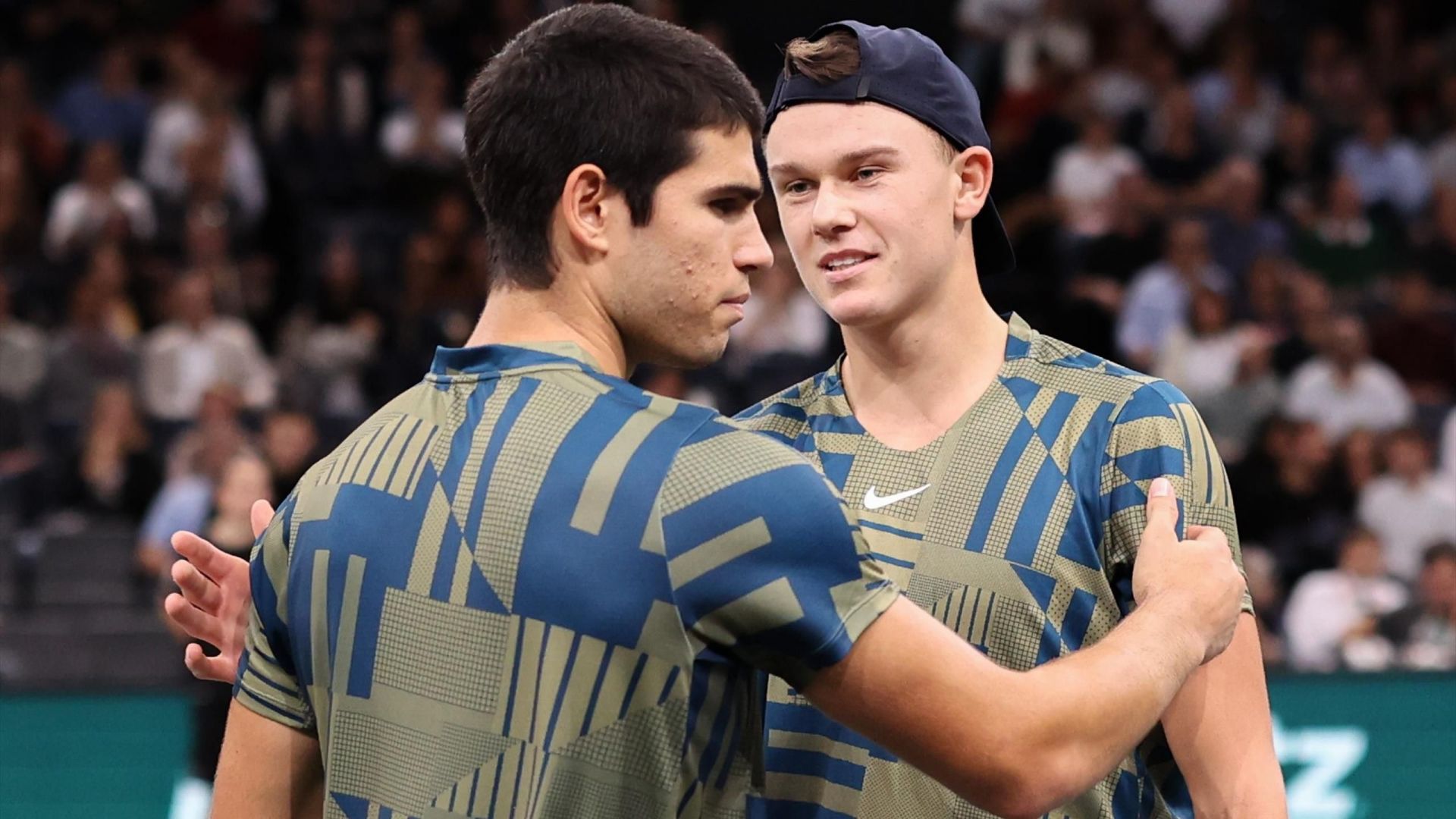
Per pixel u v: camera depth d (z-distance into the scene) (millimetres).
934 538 2496
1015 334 2652
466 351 2156
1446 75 12570
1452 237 11133
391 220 11078
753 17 13719
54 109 11305
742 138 2148
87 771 5637
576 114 2082
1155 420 2439
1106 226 10711
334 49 11812
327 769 2115
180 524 7957
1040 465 2486
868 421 2648
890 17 13688
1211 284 10172
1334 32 12852
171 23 12305
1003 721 1982
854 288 2506
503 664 1992
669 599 1961
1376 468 8523
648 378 8609
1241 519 8398
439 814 1995
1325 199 11438
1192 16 12625
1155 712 2074
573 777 1964
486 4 12570
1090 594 2428
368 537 2092
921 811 2404
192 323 9406
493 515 2021
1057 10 12297
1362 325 10031
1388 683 5926
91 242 10133
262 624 2232
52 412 9141
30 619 7945
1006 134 11484
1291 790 5895
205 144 10727
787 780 2479
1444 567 7430
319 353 9586
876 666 1992
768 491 1984
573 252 2117
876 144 2484
